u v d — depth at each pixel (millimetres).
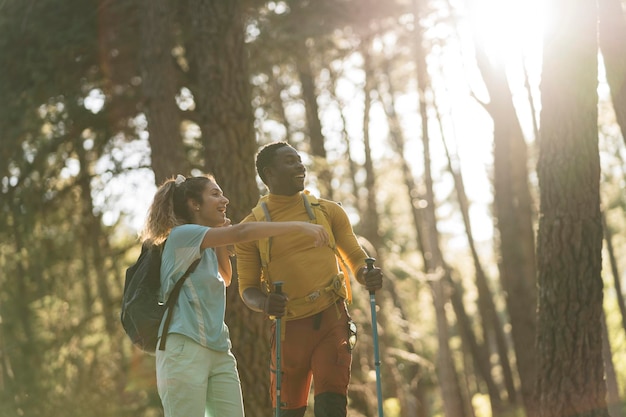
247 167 11148
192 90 13398
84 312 15852
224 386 4465
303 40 14797
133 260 16312
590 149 8797
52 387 15141
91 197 14484
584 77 8711
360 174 24375
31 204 14266
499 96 19219
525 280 19938
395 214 28141
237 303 10586
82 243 15398
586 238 8805
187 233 4410
